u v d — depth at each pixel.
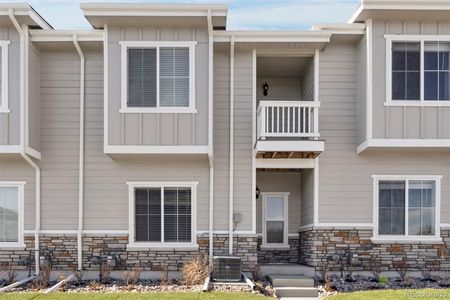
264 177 15.93
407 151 13.67
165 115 12.97
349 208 13.70
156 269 13.57
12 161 13.77
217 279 12.56
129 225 13.69
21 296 10.52
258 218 15.80
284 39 13.41
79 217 13.68
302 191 15.54
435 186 13.73
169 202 13.85
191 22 12.86
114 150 12.86
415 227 13.69
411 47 13.14
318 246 13.57
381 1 12.45
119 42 12.98
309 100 14.72
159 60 13.04
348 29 13.40
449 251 13.52
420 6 12.52
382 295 10.79
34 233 13.63
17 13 12.45
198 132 12.97
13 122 12.82
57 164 13.83
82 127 13.83
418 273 13.44
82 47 13.77
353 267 13.51
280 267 13.70
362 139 13.37
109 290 11.84
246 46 13.71
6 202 13.81
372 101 12.95
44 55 13.92
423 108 13.01
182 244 13.69
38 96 13.74
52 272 13.55
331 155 13.84
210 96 12.98
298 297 11.84
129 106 12.97
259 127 13.52
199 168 13.86
